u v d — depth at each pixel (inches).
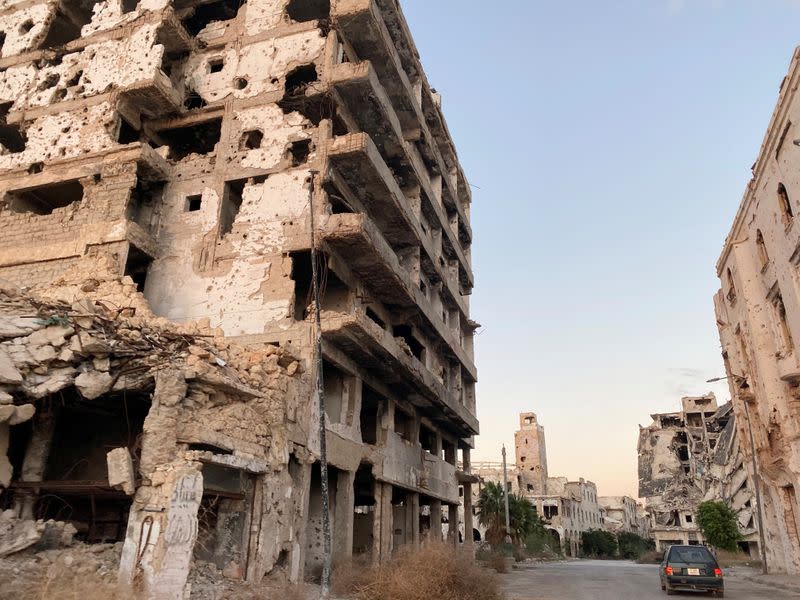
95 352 493.4
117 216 891.4
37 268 890.7
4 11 1208.2
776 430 1044.5
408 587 601.9
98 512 585.3
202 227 925.2
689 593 796.6
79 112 1021.8
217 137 1092.5
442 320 1259.8
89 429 609.9
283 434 644.1
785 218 907.4
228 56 1066.1
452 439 1462.8
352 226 819.4
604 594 778.8
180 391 497.7
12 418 449.1
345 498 826.8
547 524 3287.4
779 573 1168.2
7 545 418.9
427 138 1250.6
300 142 941.8
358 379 908.6
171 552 435.8
